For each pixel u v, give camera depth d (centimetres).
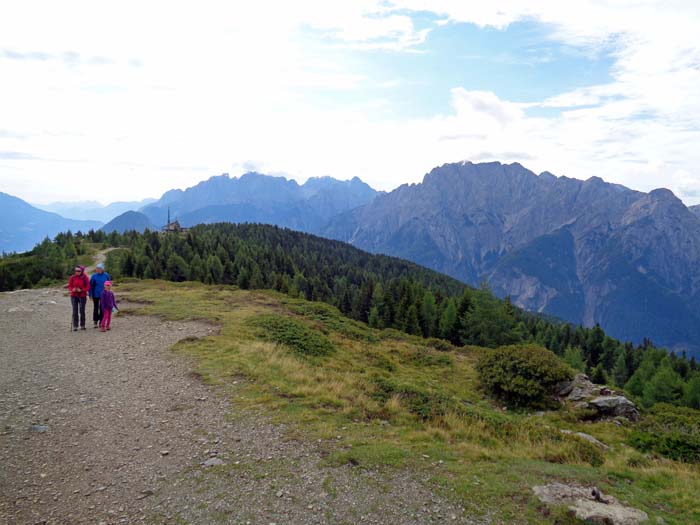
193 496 701
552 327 10000
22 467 782
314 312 3247
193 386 1257
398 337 3312
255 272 9431
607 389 1900
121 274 7188
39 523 619
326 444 909
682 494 779
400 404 1256
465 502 701
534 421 1659
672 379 5225
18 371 1366
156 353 1603
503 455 915
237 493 711
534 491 736
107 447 877
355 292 11425
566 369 2030
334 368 1780
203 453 856
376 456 858
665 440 1266
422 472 803
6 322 2153
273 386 1276
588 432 1525
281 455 852
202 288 4078
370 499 703
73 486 726
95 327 2047
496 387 2011
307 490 725
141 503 679
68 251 8188
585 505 686
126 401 1137
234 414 1061
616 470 895
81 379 1304
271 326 2216
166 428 976
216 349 1655
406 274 17612
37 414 1031
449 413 1207
